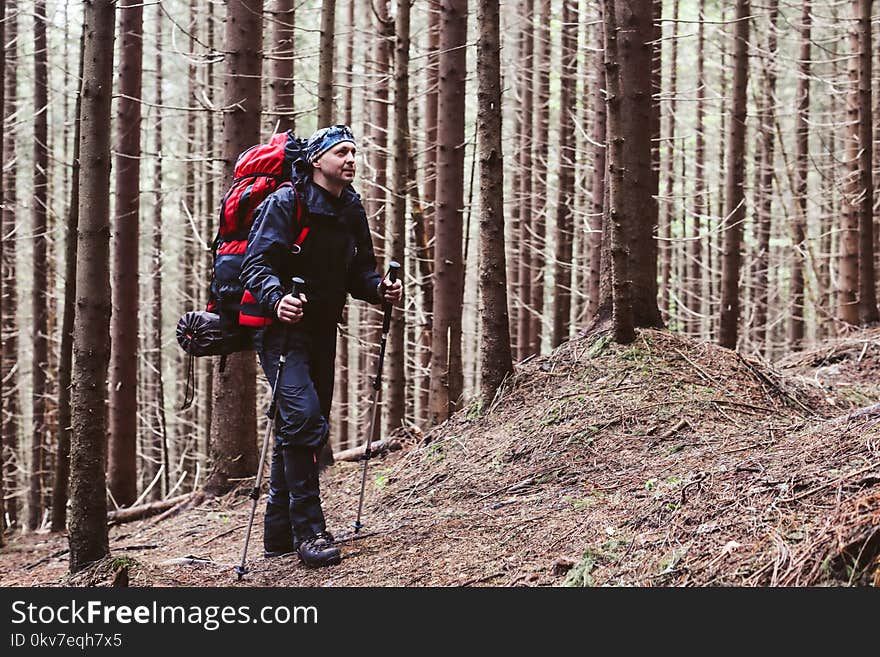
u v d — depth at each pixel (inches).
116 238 378.6
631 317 268.8
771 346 784.9
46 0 454.3
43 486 584.4
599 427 231.8
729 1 494.9
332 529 222.7
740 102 412.8
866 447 159.2
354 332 685.3
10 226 566.9
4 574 261.6
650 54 279.6
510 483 220.2
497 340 268.7
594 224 434.0
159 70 651.5
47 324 556.4
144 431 769.6
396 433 327.0
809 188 836.0
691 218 822.5
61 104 645.3
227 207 186.7
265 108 373.4
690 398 240.5
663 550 149.3
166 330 984.3
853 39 472.7
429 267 369.1
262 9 299.9
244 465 320.2
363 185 504.1
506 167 711.7
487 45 253.3
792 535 135.2
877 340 366.9
